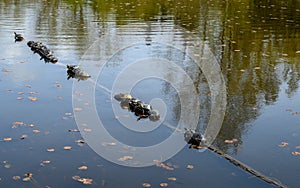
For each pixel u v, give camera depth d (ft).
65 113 23.82
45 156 18.86
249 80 30.30
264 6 66.49
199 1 72.08
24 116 23.21
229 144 20.51
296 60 35.37
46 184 16.62
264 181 17.07
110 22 51.06
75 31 45.80
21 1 69.21
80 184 16.67
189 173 17.70
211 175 17.54
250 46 39.88
